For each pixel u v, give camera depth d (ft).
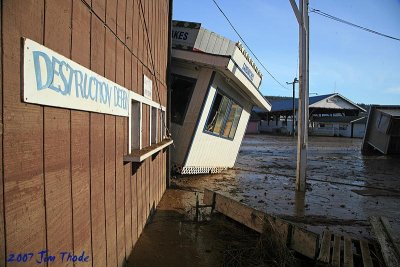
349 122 151.53
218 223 20.36
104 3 10.94
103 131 10.94
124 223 13.97
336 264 13.78
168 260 15.30
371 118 77.30
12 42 5.78
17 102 5.94
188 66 36.45
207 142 37.93
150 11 20.25
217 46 37.47
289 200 29.07
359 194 32.53
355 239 16.71
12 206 5.79
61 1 7.66
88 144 9.53
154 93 22.20
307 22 33.50
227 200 21.12
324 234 16.79
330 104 158.40
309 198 30.07
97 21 10.23
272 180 38.58
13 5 5.80
